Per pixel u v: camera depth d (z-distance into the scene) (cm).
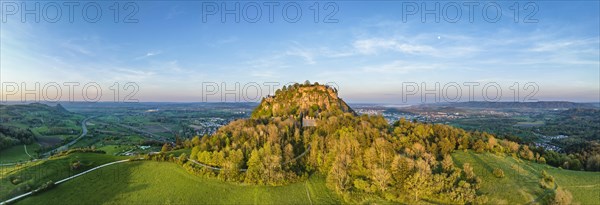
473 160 11381
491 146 12569
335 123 14225
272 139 12812
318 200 9725
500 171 10225
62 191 10338
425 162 9669
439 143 12094
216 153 11950
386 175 9575
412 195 9262
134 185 10750
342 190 9844
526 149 13362
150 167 12250
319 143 12344
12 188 10256
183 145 17362
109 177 11369
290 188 10469
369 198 9500
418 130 12962
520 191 9350
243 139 13300
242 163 11712
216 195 10094
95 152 15250
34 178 11012
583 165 13350
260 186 10575
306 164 11825
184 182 10912
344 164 10694
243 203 9669
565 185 9919
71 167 11969
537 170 10950
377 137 11700
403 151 10894
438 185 9075
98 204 9562
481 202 8794
